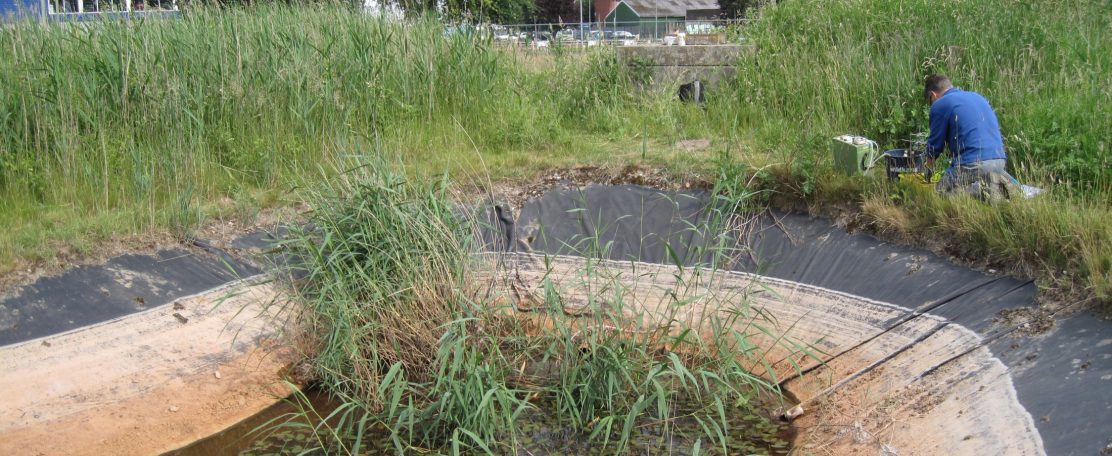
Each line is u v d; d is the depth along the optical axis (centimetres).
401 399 652
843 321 697
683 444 593
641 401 569
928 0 1141
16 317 676
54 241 760
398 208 709
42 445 589
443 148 1057
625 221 882
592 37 2120
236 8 1063
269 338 736
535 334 704
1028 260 648
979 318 624
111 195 877
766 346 702
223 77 991
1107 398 489
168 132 929
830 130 984
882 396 601
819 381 648
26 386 629
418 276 686
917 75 1002
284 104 1015
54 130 879
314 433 612
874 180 809
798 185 841
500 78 1201
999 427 513
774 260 798
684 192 900
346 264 701
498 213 907
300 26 1075
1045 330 576
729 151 930
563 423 624
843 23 1155
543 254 854
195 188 896
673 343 654
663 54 1221
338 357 656
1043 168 748
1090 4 1083
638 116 1150
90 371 655
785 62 1122
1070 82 896
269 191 916
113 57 931
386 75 1100
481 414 579
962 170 748
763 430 607
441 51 1145
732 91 1157
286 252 731
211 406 657
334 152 976
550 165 989
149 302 732
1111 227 617
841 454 558
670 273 808
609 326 695
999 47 987
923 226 736
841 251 770
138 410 637
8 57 918
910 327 654
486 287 742
